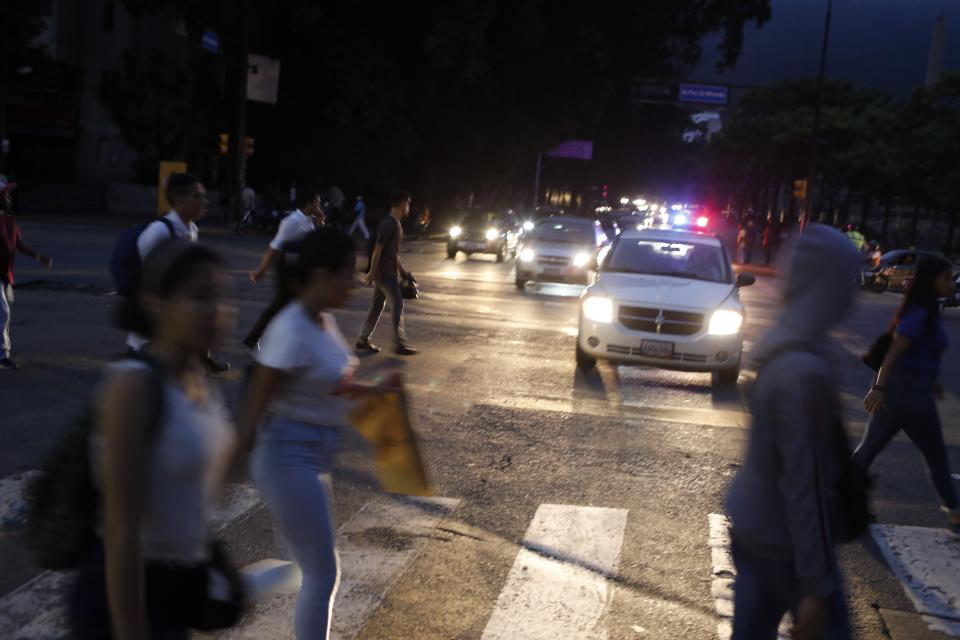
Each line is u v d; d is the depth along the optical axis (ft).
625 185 308.81
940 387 20.34
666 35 163.22
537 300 62.80
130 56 136.26
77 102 154.61
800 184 122.31
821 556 9.14
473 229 99.60
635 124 279.49
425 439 26.00
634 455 25.48
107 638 8.45
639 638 14.62
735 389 35.88
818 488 9.19
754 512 9.78
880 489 23.72
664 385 35.91
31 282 54.29
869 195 221.25
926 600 16.75
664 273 39.86
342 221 131.03
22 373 30.91
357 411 13.41
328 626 12.13
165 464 8.34
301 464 12.07
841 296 9.48
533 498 21.40
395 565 17.07
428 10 136.46
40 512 8.47
